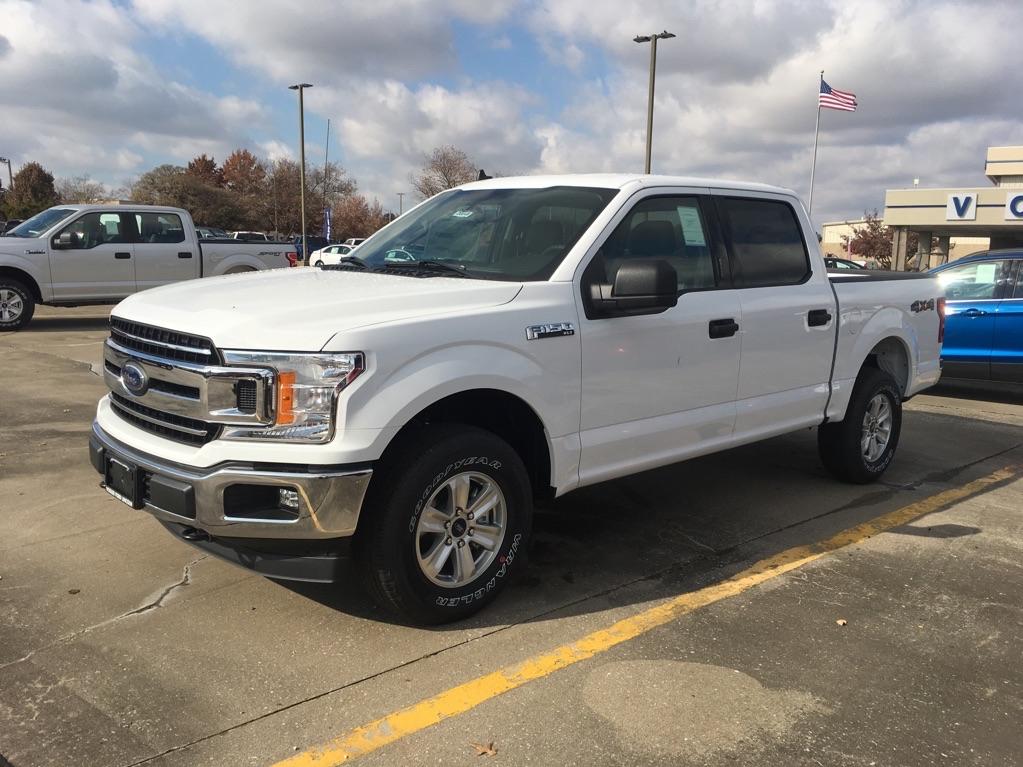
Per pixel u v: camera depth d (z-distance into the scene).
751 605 3.85
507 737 2.78
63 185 85.44
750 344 4.66
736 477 5.97
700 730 2.85
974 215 34.59
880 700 3.07
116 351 3.64
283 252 15.61
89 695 2.96
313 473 3.05
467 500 3.54
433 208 4.89
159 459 3.28
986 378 9.33
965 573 4.29
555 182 4.50
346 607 3.70
